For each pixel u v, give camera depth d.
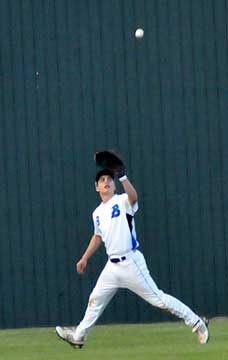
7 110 32.56
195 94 32.66
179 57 32.53
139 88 32.53
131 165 32.66
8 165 32.66
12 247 32.72
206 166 32.75
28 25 32.47
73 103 32.53
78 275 32.72
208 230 32.78
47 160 32.66
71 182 32.66
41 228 32.69
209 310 32.84
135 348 27.22
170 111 32.62
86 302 32.69
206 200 32.78
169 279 32.78
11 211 32.69
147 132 32.62
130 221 26.30
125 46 32.53
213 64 32.62
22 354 26.89
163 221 32.69
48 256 32.72
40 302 32.78
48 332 31.62
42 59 32.50
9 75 32.53
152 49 32.56
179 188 32.69
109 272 26.50
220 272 32.84
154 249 32.75
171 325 32.16
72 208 32.66
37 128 32.59
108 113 32.56
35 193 32.66
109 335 30.19
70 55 32.50
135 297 32.78
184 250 32.78
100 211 26.42
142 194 32.69
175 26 32.53
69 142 32.56
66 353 26.75
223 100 32.69
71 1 32.41
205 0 32.53
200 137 32.72
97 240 27.12
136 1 32.47
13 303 32.78
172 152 32.66
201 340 26.64
